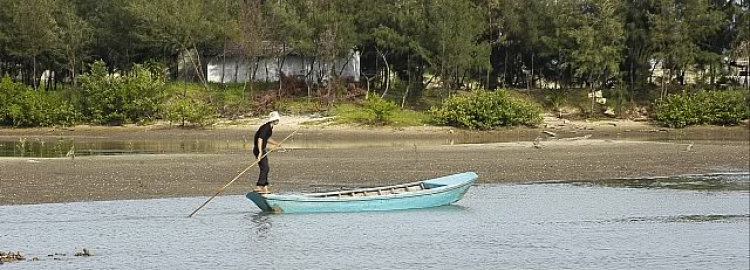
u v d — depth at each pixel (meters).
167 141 89.38
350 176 55.31
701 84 122.06
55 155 69.81
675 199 47.00
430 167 60.56
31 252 32.06
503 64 130.62
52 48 119.38
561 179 55.41
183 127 105.19
